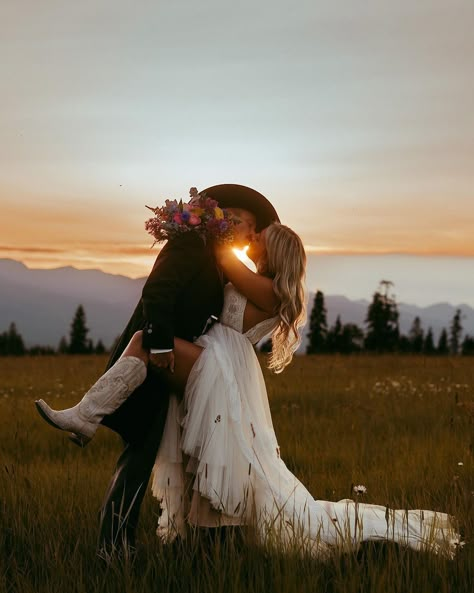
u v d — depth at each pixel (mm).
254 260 4980
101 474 6535
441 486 5969
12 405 11047
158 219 4570
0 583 3865
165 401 4625
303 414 10531
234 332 4762
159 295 4418
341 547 4215
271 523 4273
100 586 3803
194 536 4305
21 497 5223
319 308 64312
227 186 5020
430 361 19562
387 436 8812
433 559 3998
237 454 4477
